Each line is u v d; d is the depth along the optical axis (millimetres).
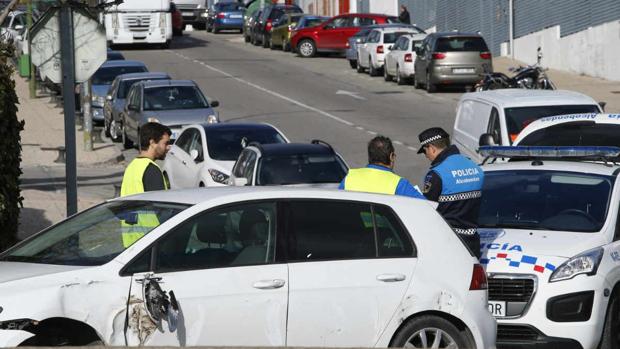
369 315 24547
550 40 122312
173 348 21219
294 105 105625
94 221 24828
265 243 24156
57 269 23016
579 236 31922
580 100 54375
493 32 137250
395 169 69812
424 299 25047
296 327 23922
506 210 34031
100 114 101188
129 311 22562
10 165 37094
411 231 25578
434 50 111688
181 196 24859
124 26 158375
